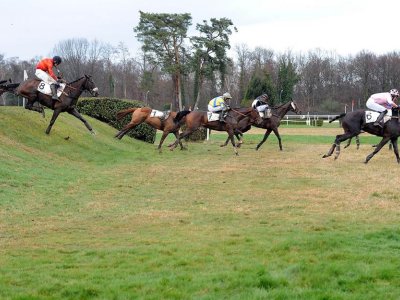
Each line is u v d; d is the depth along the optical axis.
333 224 7.63
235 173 13.72
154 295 4.62
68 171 12.98
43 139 16.00
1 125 15.55
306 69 73.94
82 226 7.71
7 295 4.66
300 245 6.22
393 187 11.12
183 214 8.56
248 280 4.92
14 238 6.96
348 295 4.51
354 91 71.25
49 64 16.27
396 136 15.54
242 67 70.06
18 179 10.84
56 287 4.89
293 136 29.94
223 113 18.80
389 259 5.56
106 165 14.81
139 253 6.16
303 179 12.57
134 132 22.97
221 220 8.12
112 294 4.67
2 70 62.53
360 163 15.96
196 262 5.72
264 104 20.73
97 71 64.25
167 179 12.55
